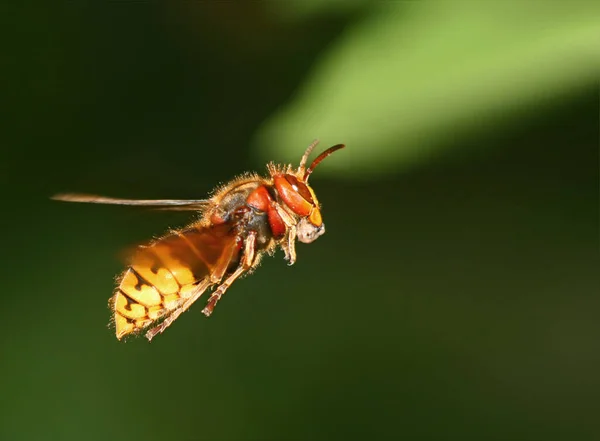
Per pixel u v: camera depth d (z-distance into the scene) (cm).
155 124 35
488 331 34
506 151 32
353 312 34
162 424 33
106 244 34
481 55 27
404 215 34
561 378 33
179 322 34
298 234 30
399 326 34
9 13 34
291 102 29
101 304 34
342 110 28
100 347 34
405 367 34
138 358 34
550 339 34
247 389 34
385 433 33
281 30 34
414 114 28
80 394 33
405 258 34
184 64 35
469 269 34
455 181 34
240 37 34
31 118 34
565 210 33
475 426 33
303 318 34
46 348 33
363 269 34
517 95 27
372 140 28
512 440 33
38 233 34
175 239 30
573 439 33
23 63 34
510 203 34
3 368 33
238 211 30
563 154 32
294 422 33
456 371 34
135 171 34
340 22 30
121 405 33
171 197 30
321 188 34
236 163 34
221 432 33
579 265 34
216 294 29
